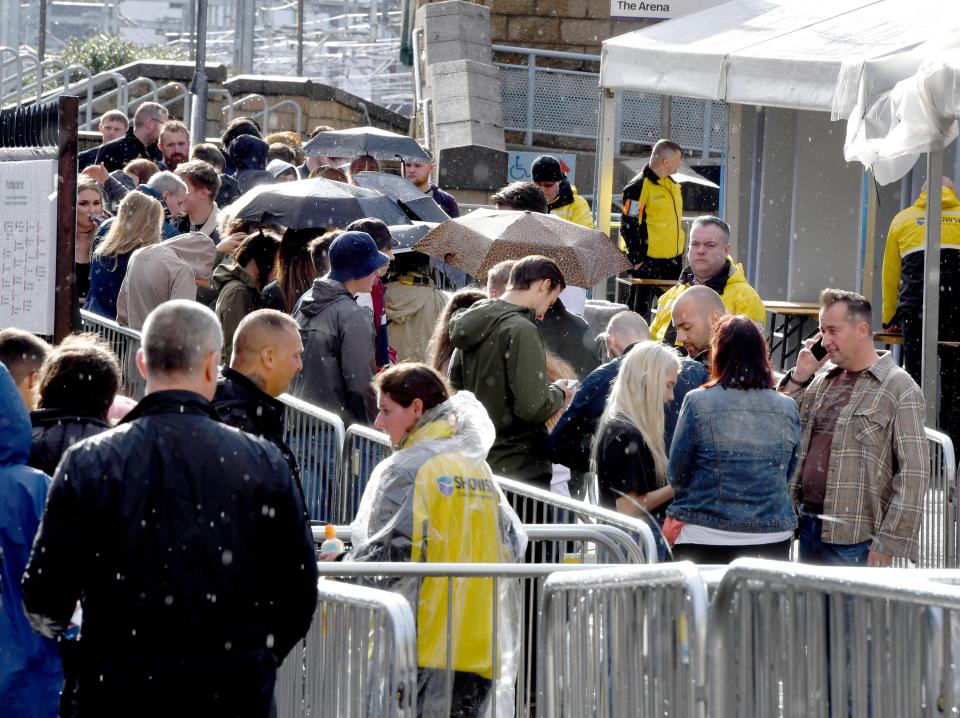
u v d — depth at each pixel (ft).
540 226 88.79
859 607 31.19
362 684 42.47
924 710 29.73
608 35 204.44
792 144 138.10
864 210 127.34
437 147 188.55
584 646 41.14
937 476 73.87
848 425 61.57
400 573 46.06
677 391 63.93
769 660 33.35
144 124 135.44
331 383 72.59
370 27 588.50
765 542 56.95
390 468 48.88
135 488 36.40
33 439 46.98
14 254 71.72
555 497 56.85
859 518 61.16
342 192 97.14
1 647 44.88
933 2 98.89
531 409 63.16
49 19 650.02
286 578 38.09
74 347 48.19
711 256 77.46
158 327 37.76
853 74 79.15
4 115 75.87
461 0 203.41
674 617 36.14
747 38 102.37
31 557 36.47
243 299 80.12
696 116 198.18
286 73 546.26
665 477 61.31
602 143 127.85
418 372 50.11
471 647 48.06
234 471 37.22
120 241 92.22
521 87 201.36
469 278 107.14
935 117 73.41
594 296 153.17
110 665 36.37
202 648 36.65
